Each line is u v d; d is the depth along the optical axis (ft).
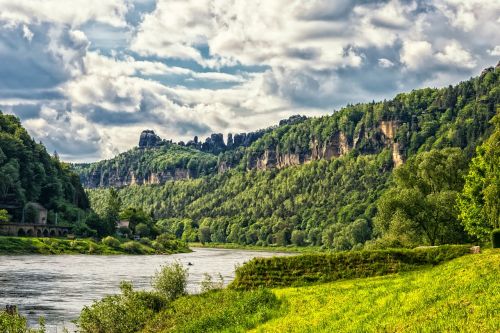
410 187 333.42
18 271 362.53
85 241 655.35
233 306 143.23
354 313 104.78
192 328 127.44
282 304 133.69
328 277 178.60
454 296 95.20
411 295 108.99
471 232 268.21
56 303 229.04
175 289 190.39
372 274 176.04
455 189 330.34
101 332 150.00
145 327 148.46
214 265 487.61
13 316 136.26
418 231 297.33
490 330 71.26
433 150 342.64
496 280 101.04
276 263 187.93
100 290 273.33
